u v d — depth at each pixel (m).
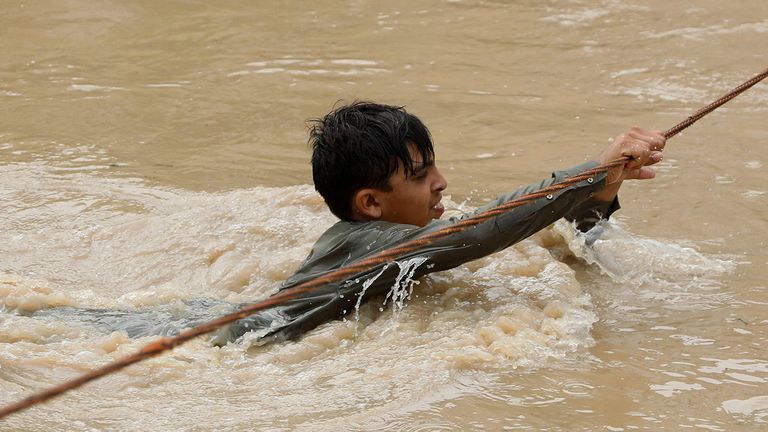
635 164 6.95
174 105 12.09
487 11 15.45
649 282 7.53
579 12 15.12
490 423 5.53
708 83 12.34
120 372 6.18
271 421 5.59
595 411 5.67
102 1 15.77
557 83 12.62
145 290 7.76
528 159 10.29
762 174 9.65
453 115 11.62
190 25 15.02
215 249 8.27
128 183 9.84
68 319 7.02
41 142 10.98
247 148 10.80
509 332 6.54
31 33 14.70
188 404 5.82
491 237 6.66
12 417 5.63
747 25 14.17
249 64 13.45
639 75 12.71
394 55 13.78
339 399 5.81
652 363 6.26
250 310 5.05
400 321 6.72
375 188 6.98
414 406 5.70
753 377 6.07
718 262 7.84
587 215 7.88
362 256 6.89
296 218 8.70
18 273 8.10
